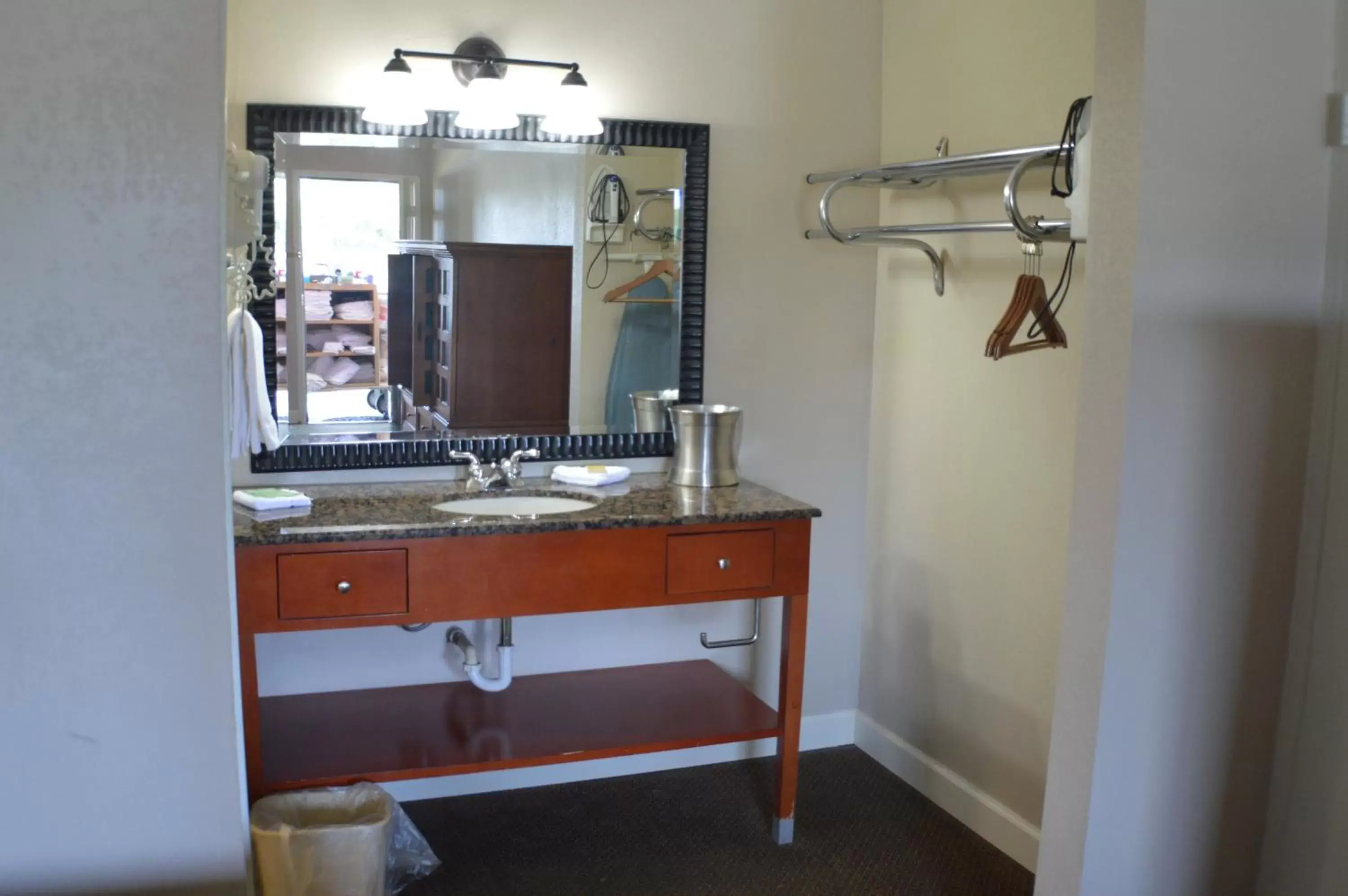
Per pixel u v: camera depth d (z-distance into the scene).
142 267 1.67
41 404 1.67
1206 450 1.90
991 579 2.77
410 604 2.37
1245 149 1.84
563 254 2.86
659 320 2.96
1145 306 1.82
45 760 1.75
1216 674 1.98
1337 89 1.87
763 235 3.05
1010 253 2.65
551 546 2.45
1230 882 2.07
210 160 1.67
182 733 1.79
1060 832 2.02
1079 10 2.41
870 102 3.09
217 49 1.65
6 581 1.70
